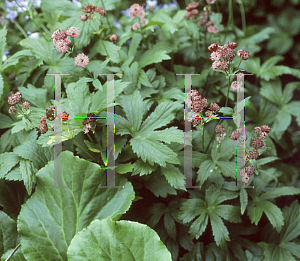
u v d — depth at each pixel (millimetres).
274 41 2289
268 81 1628
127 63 1410
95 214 1276
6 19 1607
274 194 1357
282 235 1371
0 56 1418
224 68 1262
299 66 2311
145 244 1220
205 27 1590
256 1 2277
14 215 1317
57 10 1509
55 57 1437
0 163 1286
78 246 1218
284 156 1640
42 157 1309
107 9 1474
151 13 1646
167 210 1334
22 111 1285
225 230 1278
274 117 1606
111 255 1219
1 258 1256
